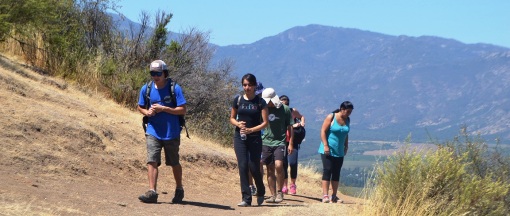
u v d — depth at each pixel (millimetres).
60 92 14680
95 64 18406
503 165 10938
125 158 12031
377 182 10406
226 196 12672
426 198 9977
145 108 9797
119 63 19500
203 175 13773
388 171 10234
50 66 16891
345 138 13016
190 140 16891
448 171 9984
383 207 9906
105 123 13336
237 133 10680
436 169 9992
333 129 12906
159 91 9688
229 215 9391
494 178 10930
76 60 17531
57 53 17188
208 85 22375
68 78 16984
